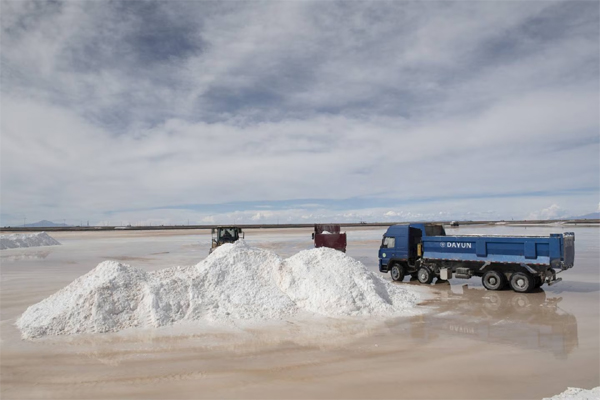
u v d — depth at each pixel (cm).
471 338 905
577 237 4669
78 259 2877
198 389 638
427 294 1473
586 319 1082
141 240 5719
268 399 600
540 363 745
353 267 1288
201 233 8681
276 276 1266
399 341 884
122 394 623
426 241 1752
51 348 848
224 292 1168
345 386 644
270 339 901
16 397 618
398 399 595
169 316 1041
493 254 1565
